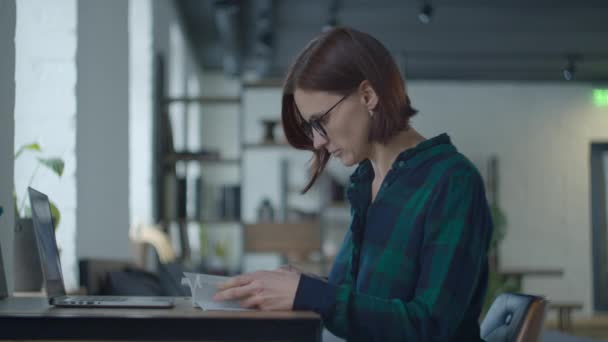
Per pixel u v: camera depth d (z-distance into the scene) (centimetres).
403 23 995
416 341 139
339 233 1141
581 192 1193
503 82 1210
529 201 1191
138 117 641
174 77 909
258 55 1067
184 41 946
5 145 240
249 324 128
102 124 429
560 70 1187
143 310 141
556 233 1188
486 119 1205
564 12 945
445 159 153
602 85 1212
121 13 483
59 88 370
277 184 1162
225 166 1165
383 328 139
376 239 154
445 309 140
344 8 931
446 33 1039
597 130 1204
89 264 321
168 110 649
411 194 152
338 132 157
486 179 1193
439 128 1203
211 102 646
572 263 1185
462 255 143
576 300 1182
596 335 921
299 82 158
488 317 181
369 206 162
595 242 1189
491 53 1123
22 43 370
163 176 630
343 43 156
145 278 371
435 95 1207
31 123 367
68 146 368
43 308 146
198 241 920
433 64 1180
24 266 269
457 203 147
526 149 1200
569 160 1199
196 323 128
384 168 163
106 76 440
